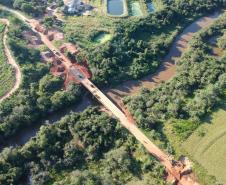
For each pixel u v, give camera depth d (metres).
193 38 199.88
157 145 143.12
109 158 137.38
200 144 144.25
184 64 181.88
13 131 150.12
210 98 159.38
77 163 139.12
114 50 185.75
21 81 166.50
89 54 181.50
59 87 169.88
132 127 149.62
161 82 176.38
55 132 146.38
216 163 137.62
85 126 146.88
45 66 176.75
